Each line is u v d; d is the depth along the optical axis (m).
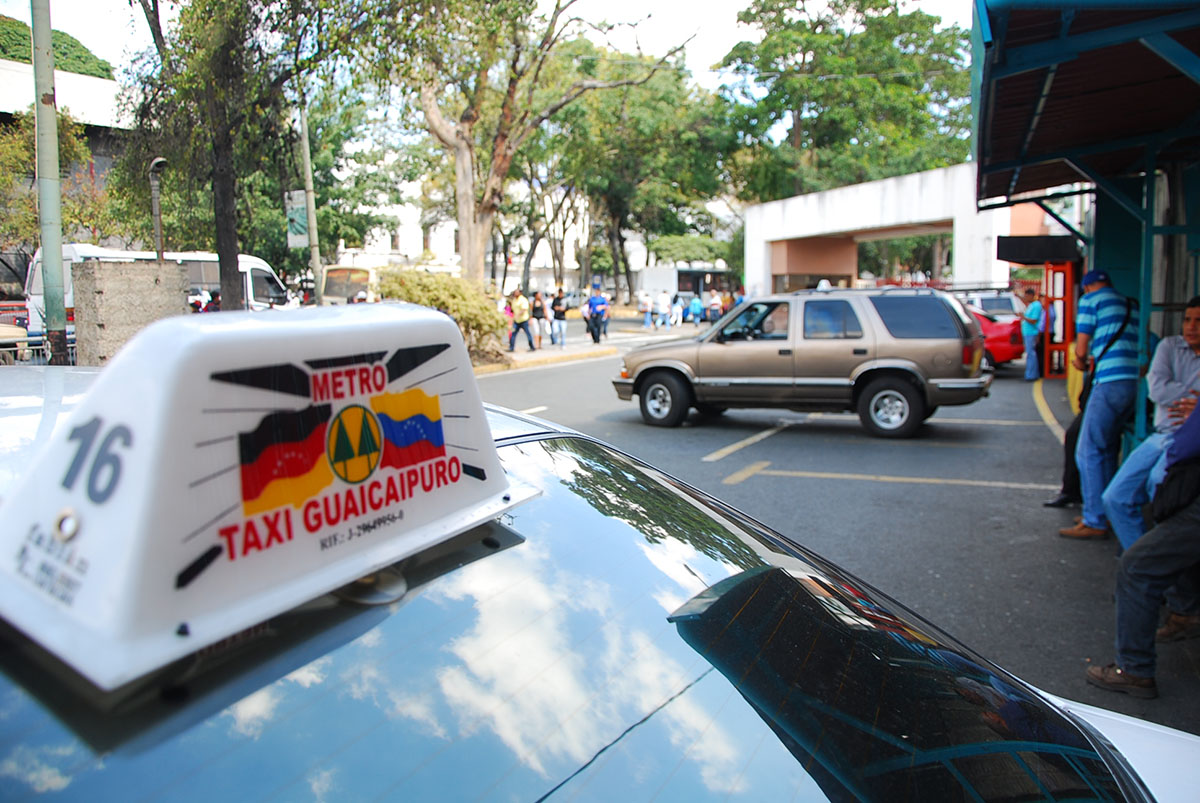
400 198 36.47
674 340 10.40
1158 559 3.40
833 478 7.45
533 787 1.02
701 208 49.25
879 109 37.16
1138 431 5.38
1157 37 3.45
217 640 0.88
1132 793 1.39
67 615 0.84
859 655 1.48
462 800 0.99
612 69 31.91
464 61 16.27
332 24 11.37
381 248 45.38
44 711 0.89
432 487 1.19
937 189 24.83
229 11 11.11
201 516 0.88
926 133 38.22
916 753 1.27
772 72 36.34
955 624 4.27
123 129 13.28
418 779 0.99
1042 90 4.50
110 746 0.89
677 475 7.60
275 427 0.95
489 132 27.73
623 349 22.73
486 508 1.28
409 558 1.26
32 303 17.64
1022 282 19.55
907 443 9.08
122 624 0.82
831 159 36.94
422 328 1.17
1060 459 8.09
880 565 5.13
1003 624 4.26
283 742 0.96
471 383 1.27
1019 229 24.23
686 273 56.44
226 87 11.80
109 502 0.85
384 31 12.01
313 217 15.55
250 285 23.14
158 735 0.91
